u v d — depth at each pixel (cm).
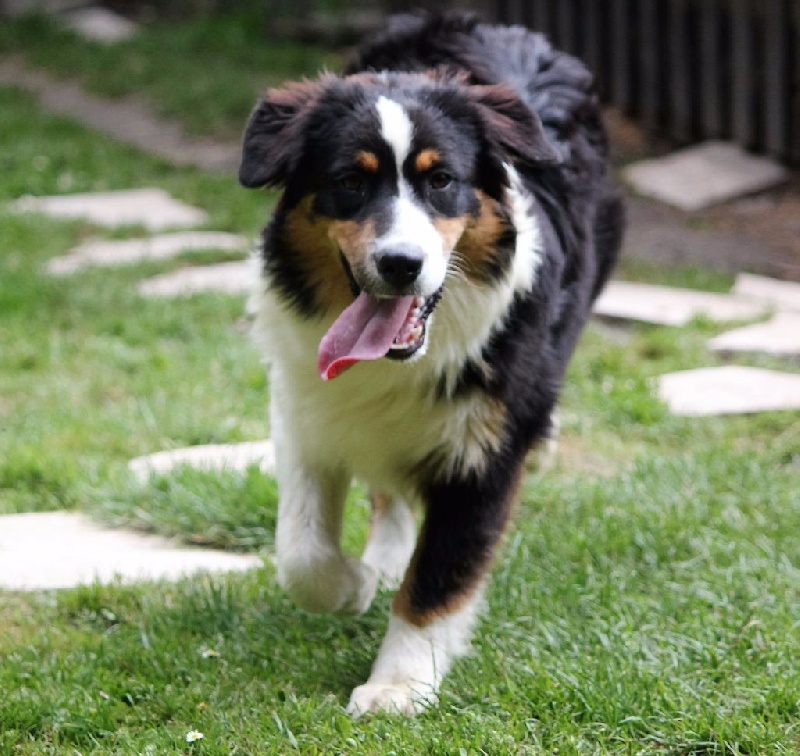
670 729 516
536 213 630
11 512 770
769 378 961
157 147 1770
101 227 1415
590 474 816
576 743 508
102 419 888
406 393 575
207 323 1111
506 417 584
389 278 523
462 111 571
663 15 1645
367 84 575
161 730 521
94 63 2131
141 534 743
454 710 539
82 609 641
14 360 1011
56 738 521
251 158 569
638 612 618
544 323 609
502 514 589
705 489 768
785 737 508
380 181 546
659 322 1092
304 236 566
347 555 608
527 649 588
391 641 567
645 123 1700
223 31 2266
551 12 1786
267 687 562
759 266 1275
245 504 744
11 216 1416
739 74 1566
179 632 615
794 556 682
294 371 589
